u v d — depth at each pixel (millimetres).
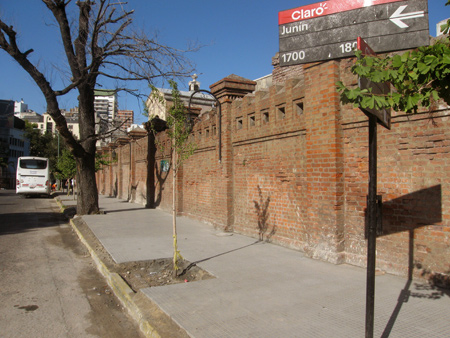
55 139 64438
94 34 12070
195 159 13305
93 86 15039
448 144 4891
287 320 4027
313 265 6348
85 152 15055
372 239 2975
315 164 6766
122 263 7004
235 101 10328
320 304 4492
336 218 6355
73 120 78438
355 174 6227
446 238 4918
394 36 4617
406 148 5426
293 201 7762
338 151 6387
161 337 3805
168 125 6695
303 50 5395
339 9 5059
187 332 3795
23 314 4988
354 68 2715
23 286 6234
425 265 5184
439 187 5004
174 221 6406
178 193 14703
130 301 5059
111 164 31250
